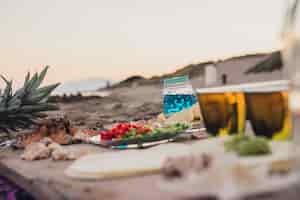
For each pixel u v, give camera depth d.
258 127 0.75
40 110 1.54
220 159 0.53
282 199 0.46
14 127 1.55
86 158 0.87
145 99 2.30
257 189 0.46
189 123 1.35
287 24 0.56
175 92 1.63
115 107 2.24
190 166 0.53
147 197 0.53
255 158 0.54
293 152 0.53
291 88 0.58
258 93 0.75
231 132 0.84
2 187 1.25
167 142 1.18
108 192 0.60
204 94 0.94
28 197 1.26
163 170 0.55
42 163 1.03
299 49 0.55
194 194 0.48
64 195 0.66
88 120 2.17
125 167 0.72
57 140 1.39
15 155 1.26
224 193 0.46
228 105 0.85
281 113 0.69
